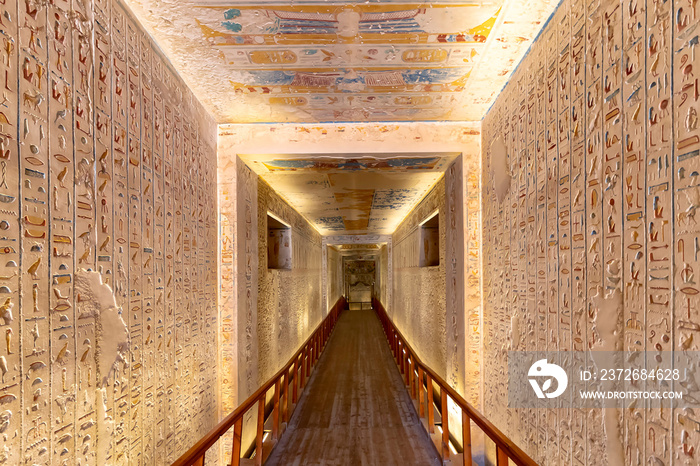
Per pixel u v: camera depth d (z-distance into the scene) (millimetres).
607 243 1842
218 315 4016
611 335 1802
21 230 1469
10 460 1395
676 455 1401
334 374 8266
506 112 3350
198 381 3359
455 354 4590
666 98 1473
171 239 2859
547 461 2473
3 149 1396
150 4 2318
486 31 2633
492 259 3744
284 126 4273
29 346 1494
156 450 2531
